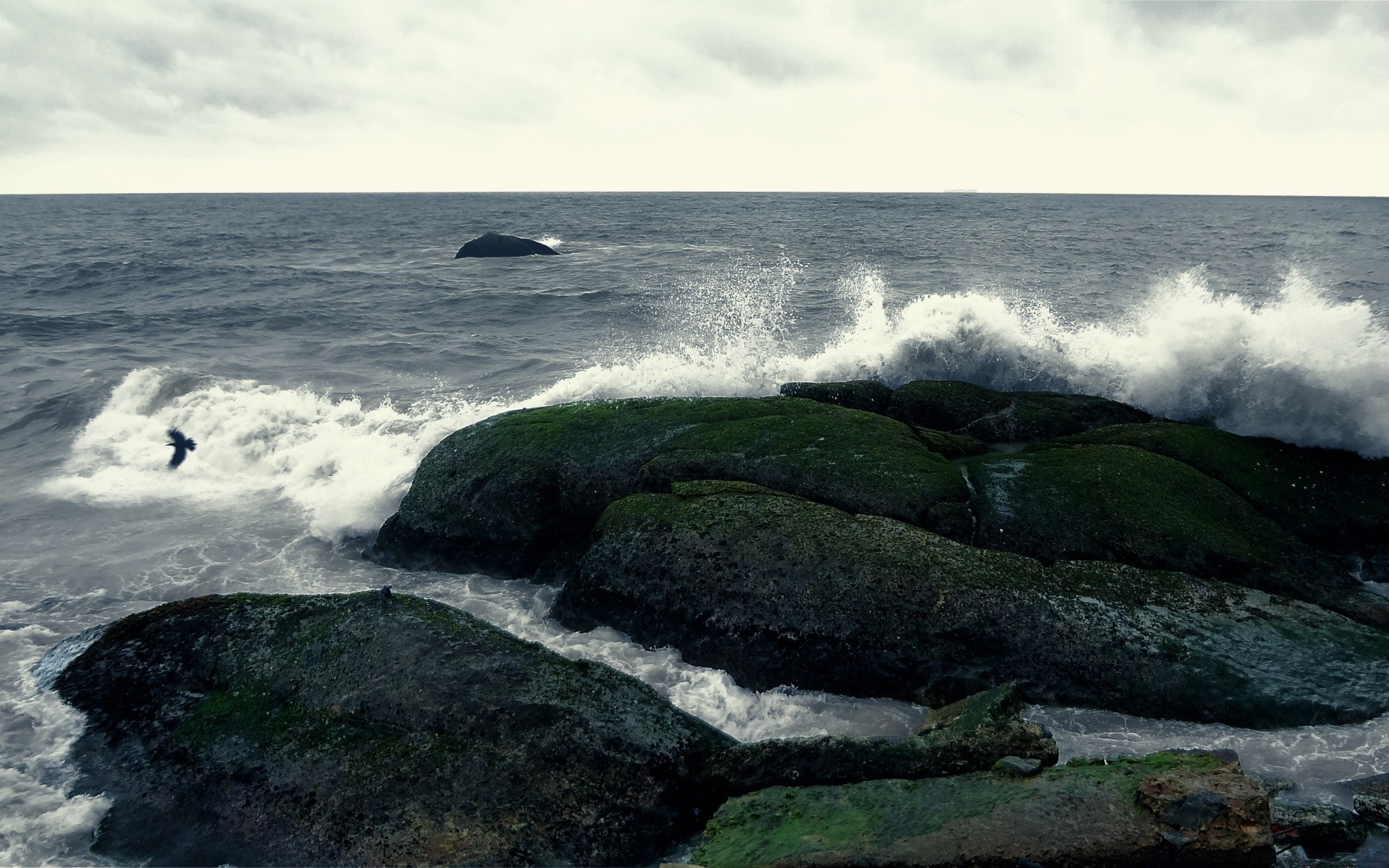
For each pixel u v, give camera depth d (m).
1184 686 7.33
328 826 6.06
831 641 7.96
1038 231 57.75
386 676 7.05
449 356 19.97
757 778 6.36
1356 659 7.53
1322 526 9.60
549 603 9.75
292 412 15.18
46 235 59.12
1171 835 5.27
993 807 5.63
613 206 113.19
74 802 6.54
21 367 19.09
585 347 20.59
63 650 8.27
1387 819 5.94
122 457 14.27
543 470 10.87
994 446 11.48
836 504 9.62
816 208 104.50
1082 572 8.38
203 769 6.64
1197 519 9.28
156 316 24.53
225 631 7.88
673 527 9.12
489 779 6.23
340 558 11.10
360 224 72.19
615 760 6.40
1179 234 54.59
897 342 14.28
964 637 7.77
